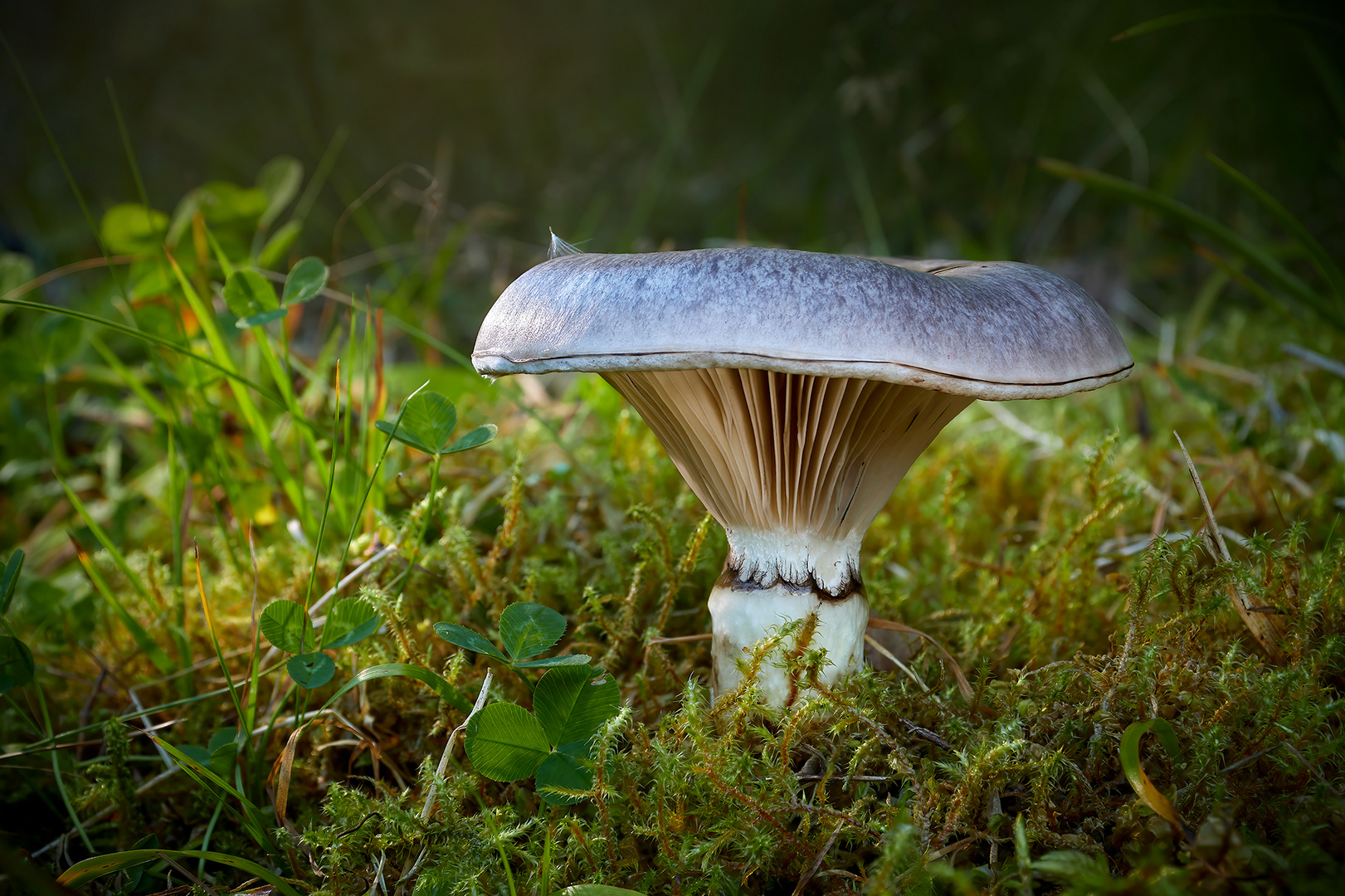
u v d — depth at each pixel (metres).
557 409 0.38
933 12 0.75
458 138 0.86
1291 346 0.34
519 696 0.26
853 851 0.23
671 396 0.24
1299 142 0.69
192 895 0.23
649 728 0.25
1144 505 0.32
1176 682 0.24
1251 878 0.21
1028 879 0.21
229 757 0.25
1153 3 0.74
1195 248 0.35
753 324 0.21
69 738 0.27
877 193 0.76
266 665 0.27
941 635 0.28
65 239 0.66
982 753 0.23
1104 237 0.68
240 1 0.85
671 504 0.31
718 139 0.85
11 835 0.26
